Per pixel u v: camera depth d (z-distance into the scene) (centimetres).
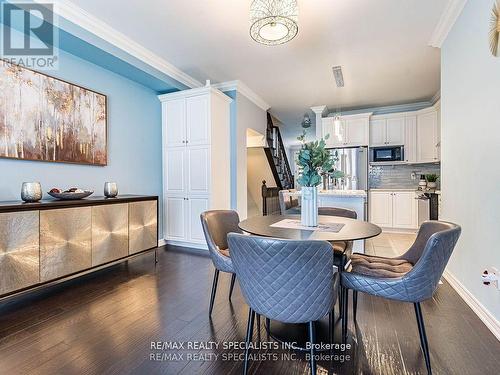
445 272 267
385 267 169
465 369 139
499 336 165
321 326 181
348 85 427
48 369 138
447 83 262
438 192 430
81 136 289
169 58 332
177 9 236
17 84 235
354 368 141
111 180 328
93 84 303
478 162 197
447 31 259
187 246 394
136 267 303
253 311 135
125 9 237
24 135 240
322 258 115
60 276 221
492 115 178
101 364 142
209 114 366
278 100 507
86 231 243
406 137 511
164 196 401
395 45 300
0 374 134
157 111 397
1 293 184
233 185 418
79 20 244
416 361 146
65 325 180
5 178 230
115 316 193
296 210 390
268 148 588
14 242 192
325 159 190
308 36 281
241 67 358
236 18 250
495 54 172
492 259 177
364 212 332
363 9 236
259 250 117
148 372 138
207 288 244
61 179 274
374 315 196
